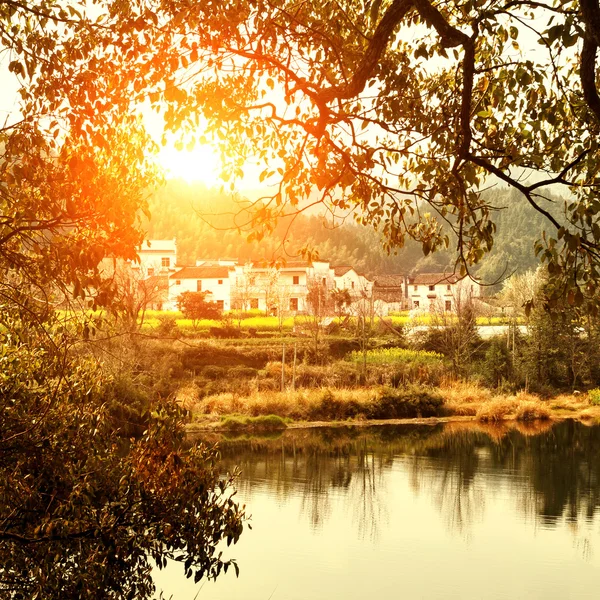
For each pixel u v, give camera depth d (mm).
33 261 5957
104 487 6895
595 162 5262
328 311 62594
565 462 28531
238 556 16438
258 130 6516
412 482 24891
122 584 6887
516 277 60656
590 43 4449
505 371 49156
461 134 5859
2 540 6285
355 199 6676
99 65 5504
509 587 14773
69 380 7156
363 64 5277
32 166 5551
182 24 5398
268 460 28625
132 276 36594
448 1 5992
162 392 35312
